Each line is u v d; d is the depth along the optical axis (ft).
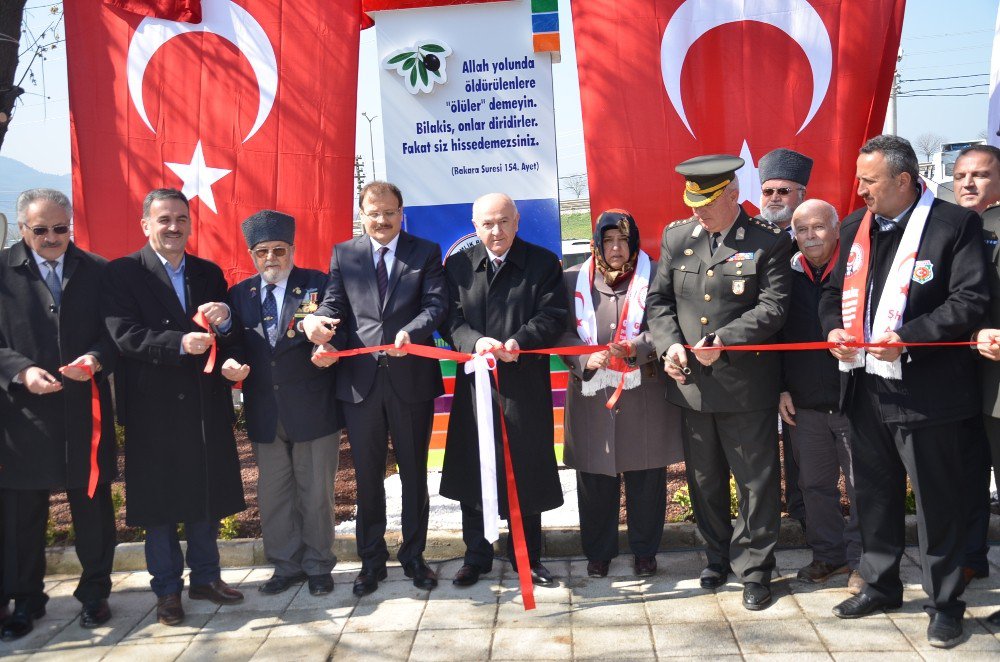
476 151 17.92
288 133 18.02
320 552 13.74
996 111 17.75
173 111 17.97
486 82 17.78
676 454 13.78
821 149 17.44
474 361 12.53
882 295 11.28
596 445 13.61
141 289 12.98
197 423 13.12
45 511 13.01
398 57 17.79
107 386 13.23
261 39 17.89
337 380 13.78
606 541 13.99
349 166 18.15
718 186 12.16
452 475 13.87
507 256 13.56
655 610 12.57
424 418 13.89
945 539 11.18
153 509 12.93
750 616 12.21
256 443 13.74
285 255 13.75
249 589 14.12
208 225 18.12
